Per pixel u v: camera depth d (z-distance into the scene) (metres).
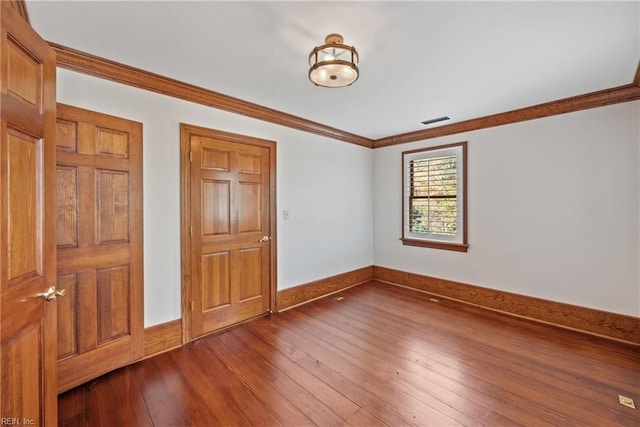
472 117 3.39
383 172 4.54
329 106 3.03
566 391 1.91
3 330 1.04
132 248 2.23
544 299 3.04
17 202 1.13
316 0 1.46
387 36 1.78
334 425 1.64
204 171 2.71
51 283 1.36
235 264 2.96
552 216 2.98
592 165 2.75
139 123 2.28
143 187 2.32
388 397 1.86
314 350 2.46
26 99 1.19
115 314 2.14
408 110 3.15
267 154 3.24
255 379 2.05
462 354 2.38
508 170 3.26
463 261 3.66
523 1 1.47
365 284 4.44
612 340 2.62
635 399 1.83
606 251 2.70
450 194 3.78
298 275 3.60
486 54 1.99
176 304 2.53
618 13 1.56
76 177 1.95
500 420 1.66
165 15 1.58
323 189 3.90
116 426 1.62
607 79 2.38
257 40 1.83
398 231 4.36
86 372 1.98
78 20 1.62
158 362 2.27
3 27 1.04
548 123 2.98
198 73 2.29
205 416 1.70
